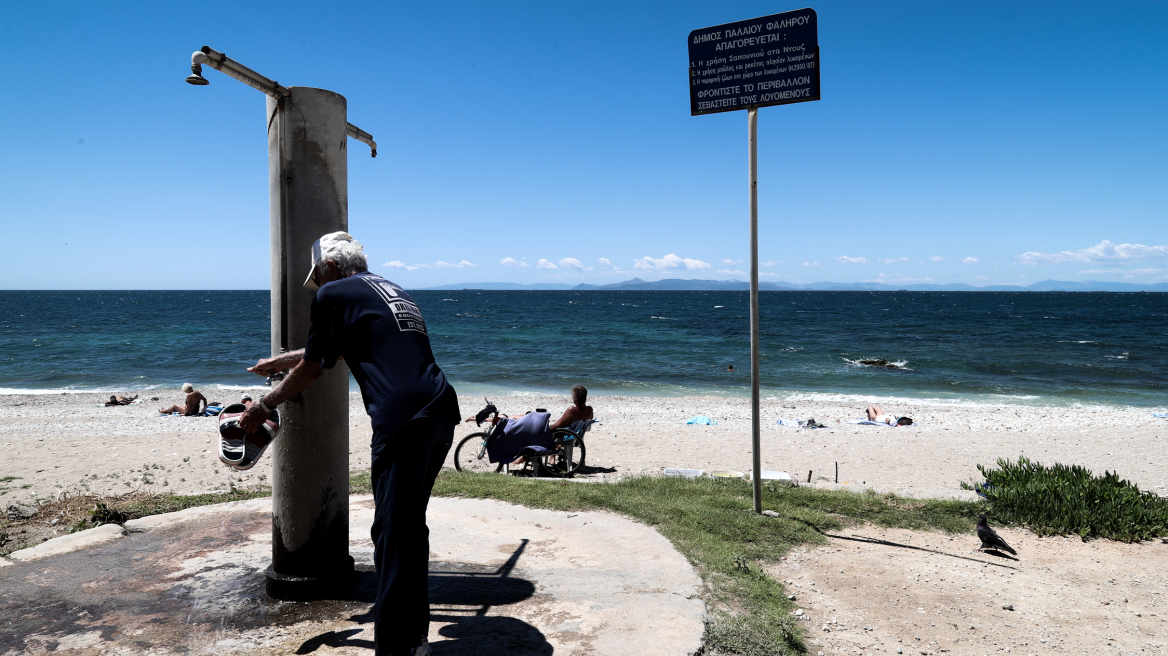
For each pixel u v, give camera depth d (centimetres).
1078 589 410
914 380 2630
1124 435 1375
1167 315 8756
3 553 374
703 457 1105
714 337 4941
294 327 300
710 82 524
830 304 13612
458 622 283
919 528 521
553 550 388
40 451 1062
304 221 300
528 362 3278
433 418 230
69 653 253
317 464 302
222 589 316
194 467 912
